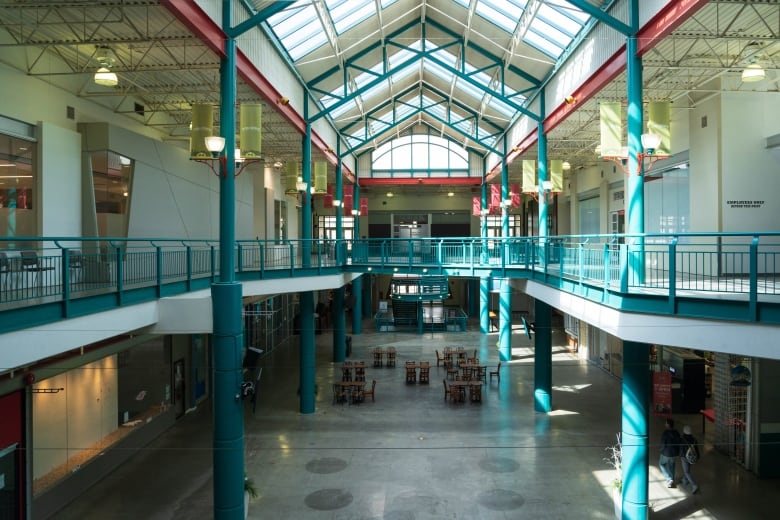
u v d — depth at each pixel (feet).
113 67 38.32
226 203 35.65
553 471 42.52
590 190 91.25
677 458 44.01
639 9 35.83
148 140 51.60
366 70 66.54
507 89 75.15
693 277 47.70
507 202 90.43
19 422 33.50
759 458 40.50
